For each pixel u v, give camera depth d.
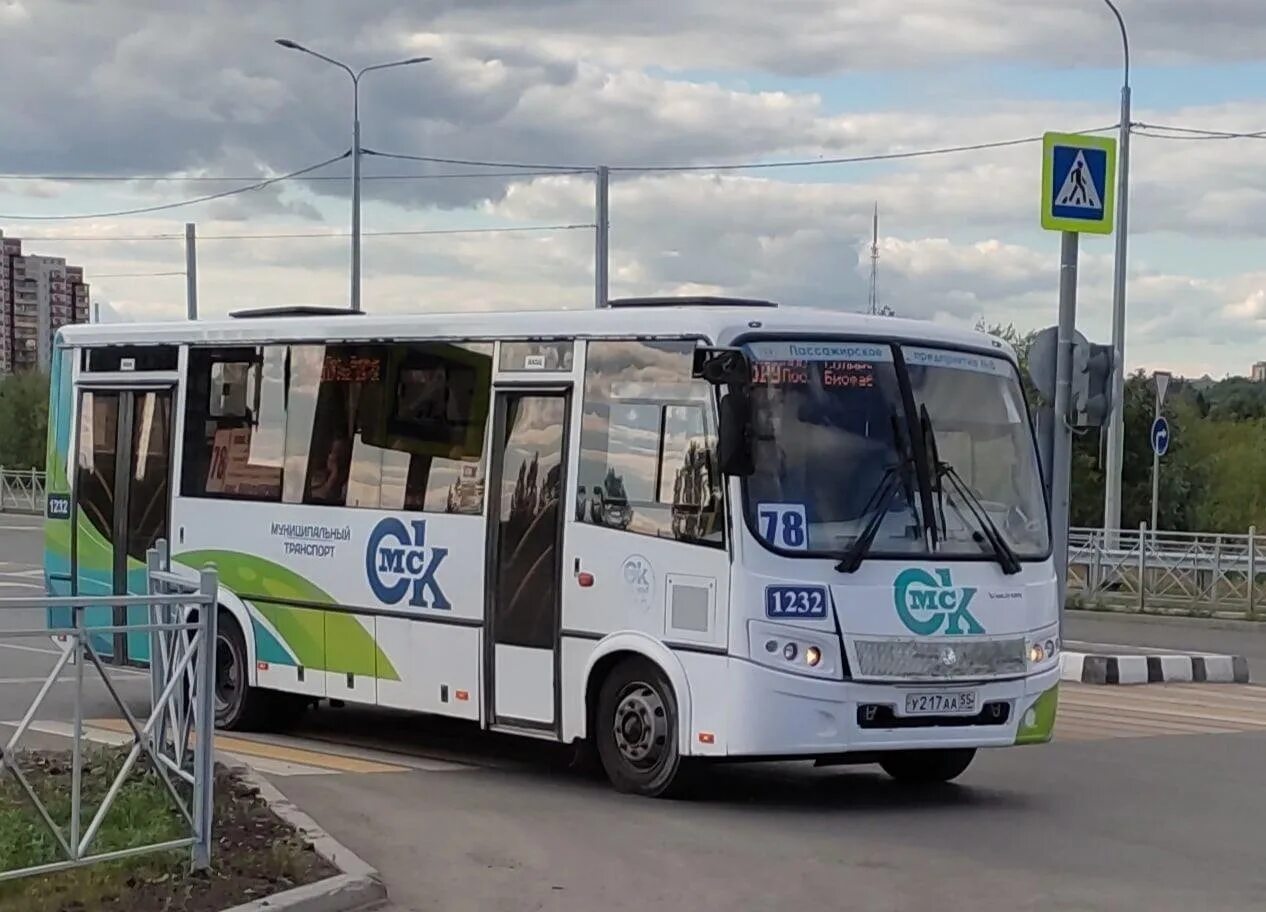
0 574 29.59
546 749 12.75
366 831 9.20
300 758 11.98
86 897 6.93
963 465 10.55
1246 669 19.11
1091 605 27.94
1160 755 12.92
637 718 10.42
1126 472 47.00
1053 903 7.84
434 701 11.72
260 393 13.23
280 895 7.20
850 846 9.09
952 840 9.34
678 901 7.75
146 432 14.07
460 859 8.55
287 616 12.85
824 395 10.21
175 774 7.80
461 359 11.77
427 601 11.77
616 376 10.71
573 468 10.86
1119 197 30.94
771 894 7.91
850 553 9.93
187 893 7.14
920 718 10.06
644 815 9.88
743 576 9.77
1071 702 16.55
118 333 14.34
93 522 14.37
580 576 10.71
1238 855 9.04
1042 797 10.91
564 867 8.41
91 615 12.98
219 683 13.49
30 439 65.50
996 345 11.05
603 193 32.47
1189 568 27.77
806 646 9.77
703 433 10.12
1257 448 58.59
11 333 86.88
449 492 11.72
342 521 12.46
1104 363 17.12
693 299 11.13
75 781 7.16
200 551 13.52
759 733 9.72
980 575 10.35
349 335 12.62
